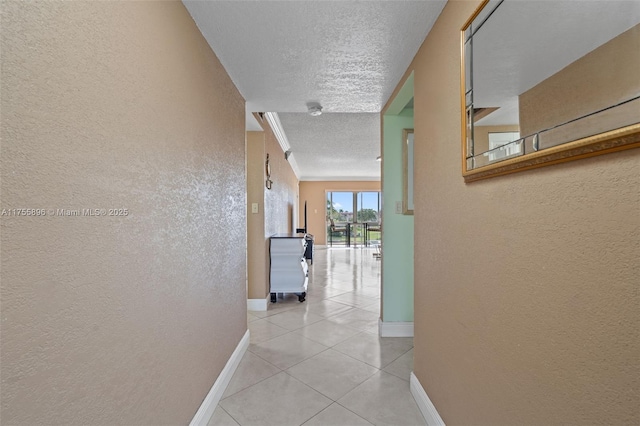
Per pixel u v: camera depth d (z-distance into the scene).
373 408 1.68
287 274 3.80
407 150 2.70
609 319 0.61
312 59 1.85
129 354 0.95
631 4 0.55
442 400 1.40
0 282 0.57
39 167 0.64
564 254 0.71
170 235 1.21
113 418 0.87
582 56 0.65
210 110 1.68
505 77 0.90
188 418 1.37
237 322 2.21
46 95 0.66
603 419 0.62
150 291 1.07
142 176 1.01
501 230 0.95
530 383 0.83
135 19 0.98
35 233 0.63
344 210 10.55
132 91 0.96
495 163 0.94
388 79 2.13
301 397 1.78
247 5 1.36
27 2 0.61
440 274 1.42
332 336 2.69
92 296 0.79
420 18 1.45
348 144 5.21
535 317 0.81
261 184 3.51
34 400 0.64
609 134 0.58
